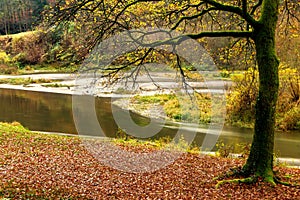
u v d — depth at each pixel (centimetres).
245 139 1814
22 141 1420
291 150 1669
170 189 881
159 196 834
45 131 2052
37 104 3002
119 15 871
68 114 2609
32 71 4747
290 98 2164
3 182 909
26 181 929
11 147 1316
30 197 827
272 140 861
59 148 1323
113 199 824
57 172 1018
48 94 3500
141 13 952
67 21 873
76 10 838
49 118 2469
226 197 798
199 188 876
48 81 4234
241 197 789
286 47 1881
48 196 838
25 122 2328
